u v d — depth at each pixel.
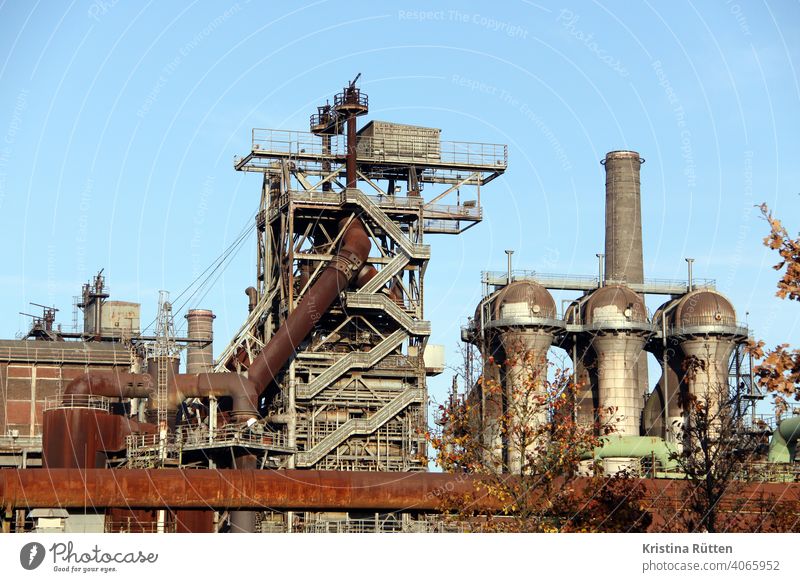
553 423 66.31
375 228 124.69
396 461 118.44
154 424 111.25
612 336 135.12
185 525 97.12
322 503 91.19
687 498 73.62
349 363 118.25
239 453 104.19
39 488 86.62
